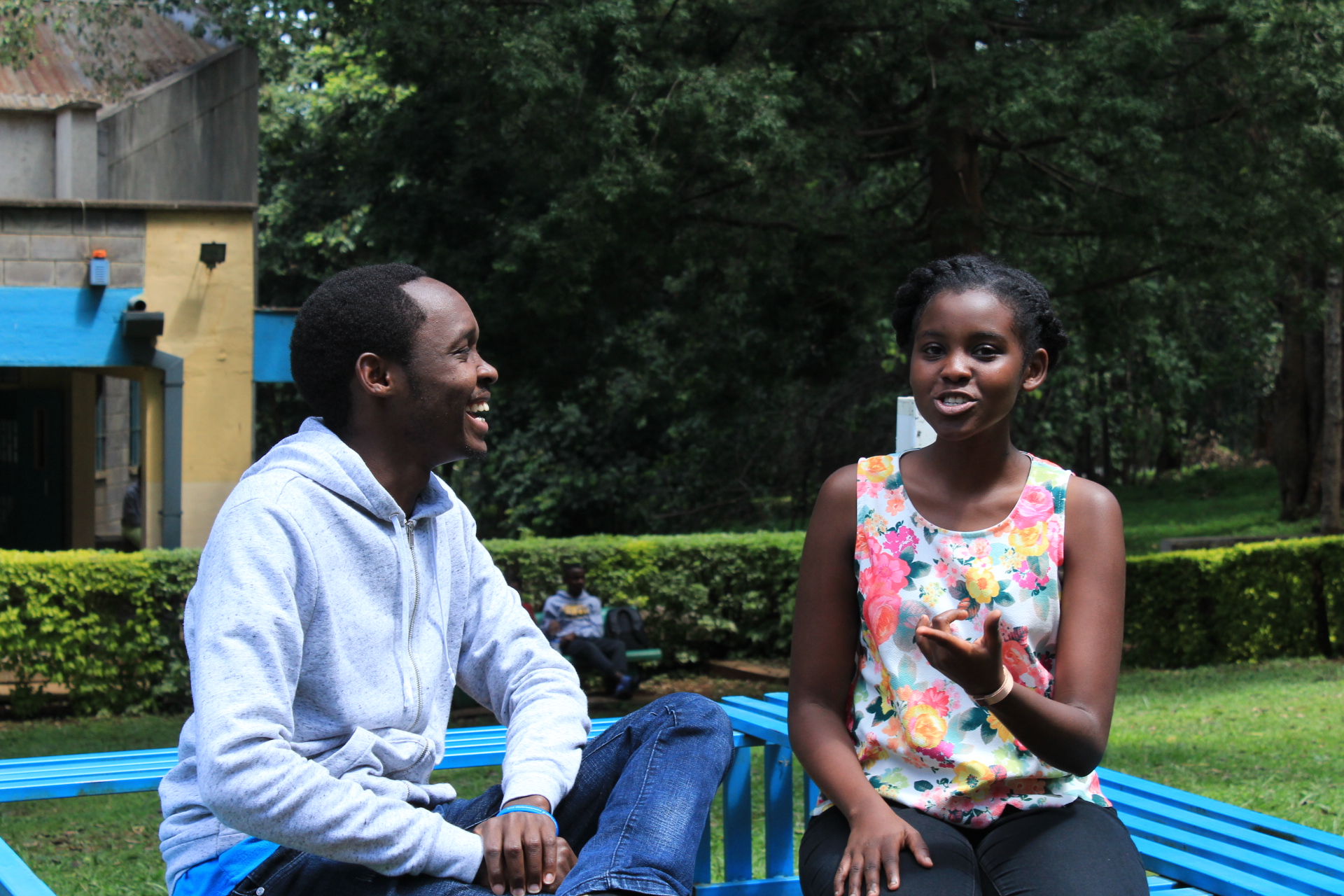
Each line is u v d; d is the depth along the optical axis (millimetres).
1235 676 10867
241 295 12234
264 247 21625
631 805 2182
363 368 2223
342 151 19469
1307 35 9922
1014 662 2229
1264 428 31547
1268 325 19906
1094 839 2092
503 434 20953
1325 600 12219
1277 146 10797
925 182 13891
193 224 12109
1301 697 9180
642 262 11227
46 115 13086
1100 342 12484
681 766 2273
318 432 2236
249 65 13852
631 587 11328
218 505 12266
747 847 3039
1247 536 17688
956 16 10234
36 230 11758
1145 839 2557
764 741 3062
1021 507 2262
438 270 12086
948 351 2240
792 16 11055
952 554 2256
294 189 21250
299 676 2094
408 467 2295
